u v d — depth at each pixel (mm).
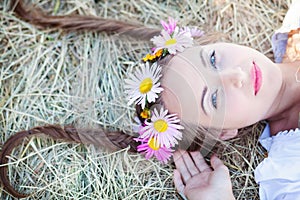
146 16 1979
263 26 1930
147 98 1427
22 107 1859
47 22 1925
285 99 1689
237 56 1566
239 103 1548
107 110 1702
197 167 1702
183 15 1967
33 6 1943
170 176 1778
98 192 1773
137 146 1595
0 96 1854
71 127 1738
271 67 1627
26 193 1772
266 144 1762
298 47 1746
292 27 1762
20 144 1808
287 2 1922
